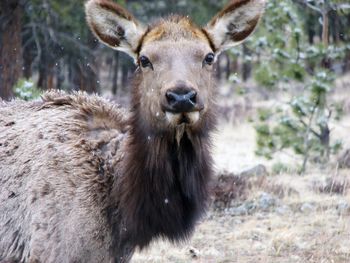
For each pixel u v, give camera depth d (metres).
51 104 14.23
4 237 13.14
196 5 48.50
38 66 44.81
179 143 12.48
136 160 12.70
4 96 33.69
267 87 31.19
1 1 33.47
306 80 30.50
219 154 35.12
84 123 13.67
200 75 12.52
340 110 31.11
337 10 30.41
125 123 13.62
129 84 13.57
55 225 12.64
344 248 18.28
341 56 30.58
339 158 30.19
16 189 13.09
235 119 47.22
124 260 13.19
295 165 29.89
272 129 30.53
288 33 30.48
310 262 17.38
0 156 13.44
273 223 20.78
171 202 12.64
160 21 13.23
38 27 41.56
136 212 12.64
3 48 33.72
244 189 23.72
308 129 30.09
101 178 13.02
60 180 12.79
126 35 13.26
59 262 12.62
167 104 11.76
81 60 41.94
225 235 20.00
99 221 12.80
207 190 13.06
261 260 17.64
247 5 13.52
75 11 40.09
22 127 13.72
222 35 13.44
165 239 13.17
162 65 12.38
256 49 31.02
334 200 22.73
